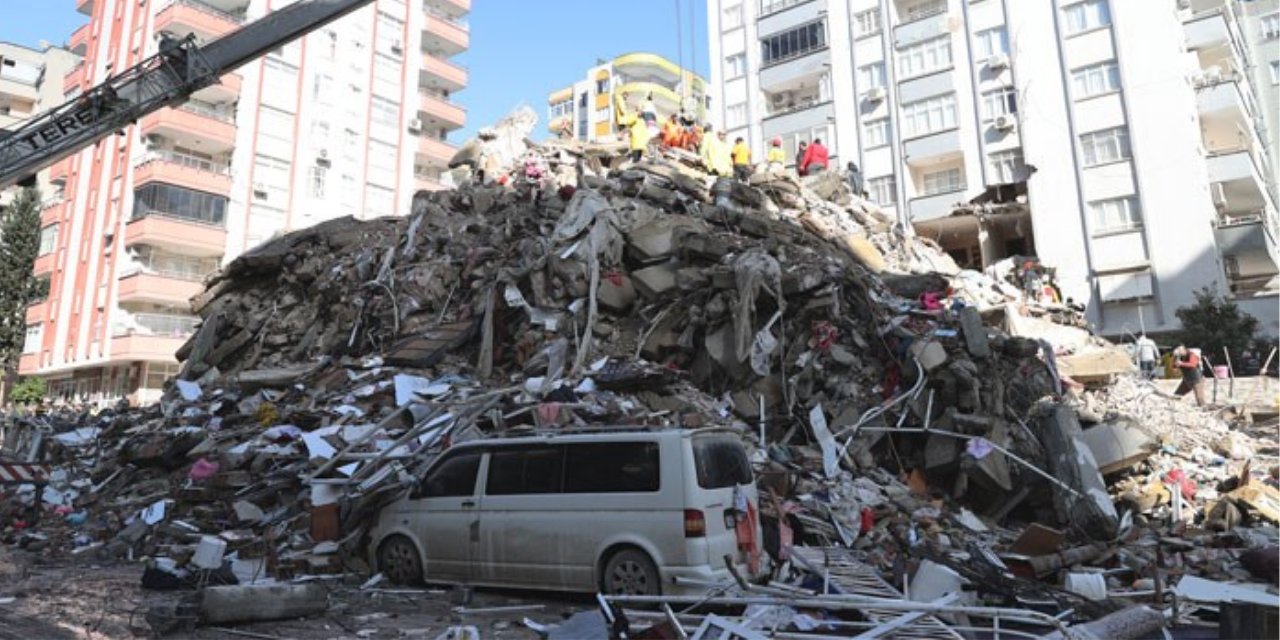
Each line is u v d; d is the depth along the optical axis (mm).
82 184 42969
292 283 19922
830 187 22797
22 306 46062
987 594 6641
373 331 16391
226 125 39719
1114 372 15055
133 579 8484
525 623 6602
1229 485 11375
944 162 35844
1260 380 19250
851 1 39000
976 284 21312
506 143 22453
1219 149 31469
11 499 12312
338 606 7320
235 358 19328
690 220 16328
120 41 43469
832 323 12922
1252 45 36250
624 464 7332
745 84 42406
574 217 15570
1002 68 33688
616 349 13305
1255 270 30359
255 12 42000
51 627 6438
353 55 47000
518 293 14539
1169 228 28812
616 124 23406
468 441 8398
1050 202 31469
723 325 12859
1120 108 30609
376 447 10516
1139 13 30734
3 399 45906
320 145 44094
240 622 6570
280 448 11203
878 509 9719
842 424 11469
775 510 8352
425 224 18688
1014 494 10656
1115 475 11453
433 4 54469
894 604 5543
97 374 39406
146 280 36375
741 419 11820
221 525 9930
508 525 7707
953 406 11297
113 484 12523
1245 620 5105
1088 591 6914
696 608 6418
